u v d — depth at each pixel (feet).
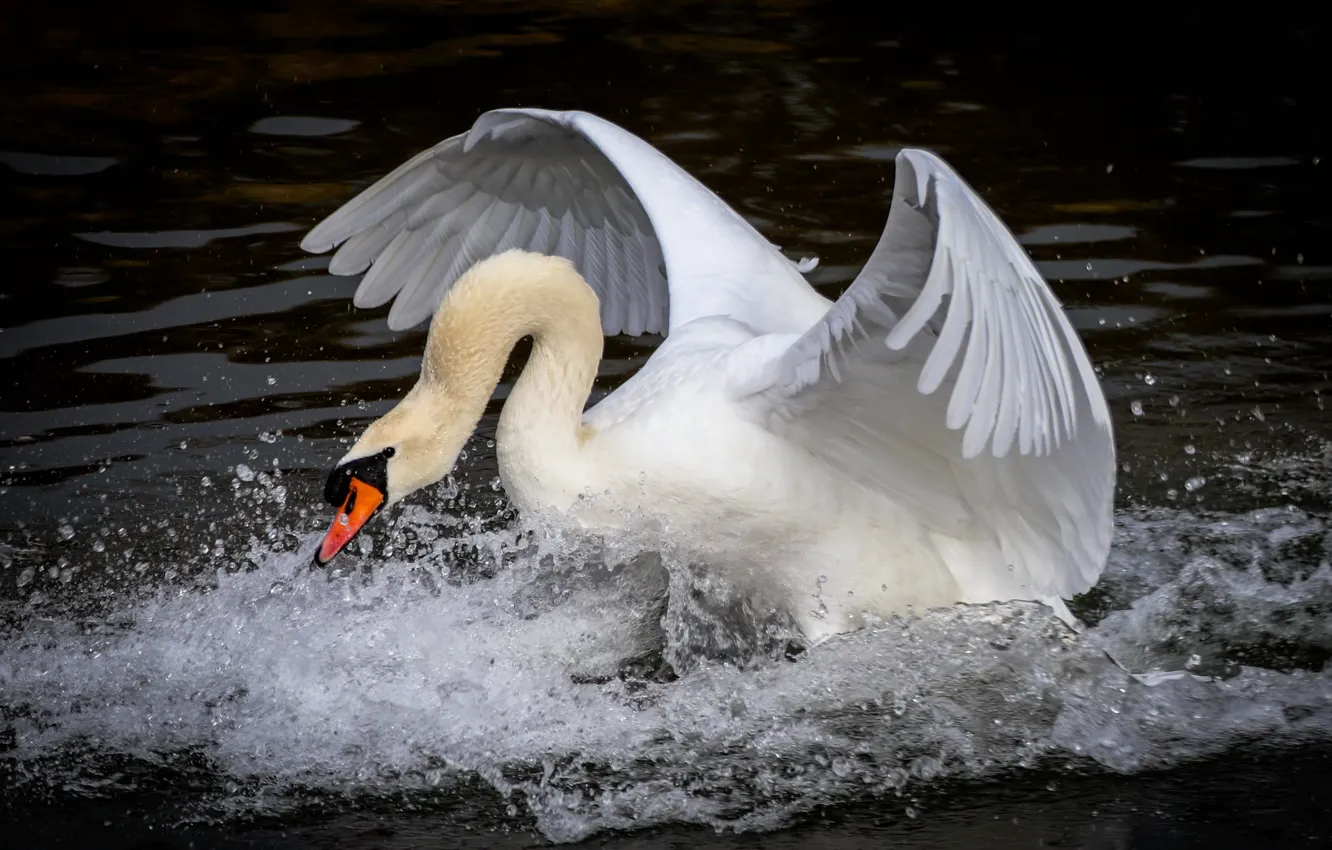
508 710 29.71
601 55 61.72
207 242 47.42
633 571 31.58
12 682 30.48
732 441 28.60
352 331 43.19
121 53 61.72
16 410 39.22
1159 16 65.46
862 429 28.89
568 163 35.27
